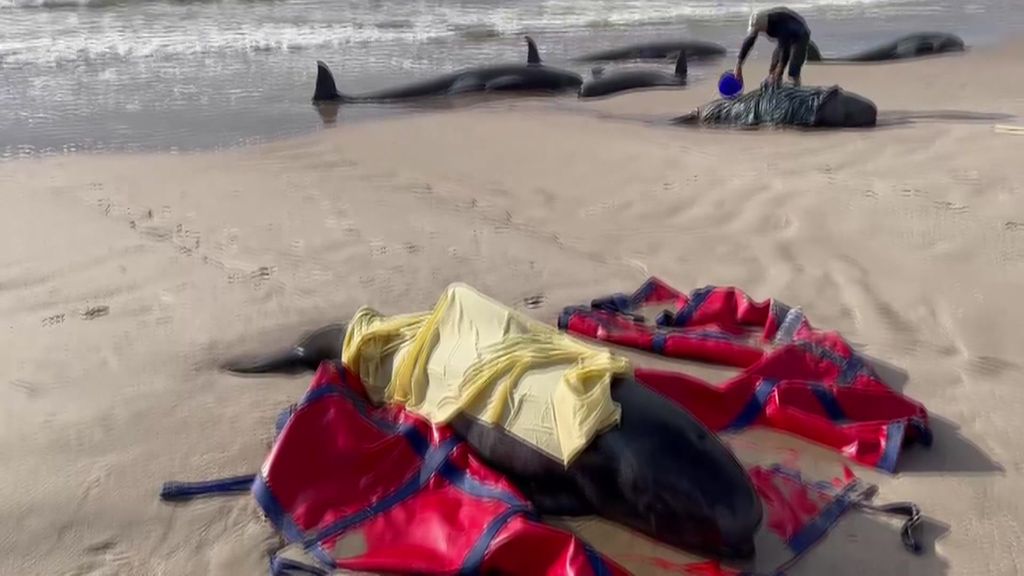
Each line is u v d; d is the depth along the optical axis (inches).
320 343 227.3
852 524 170.1
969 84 596.7
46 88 558.6
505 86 587.8
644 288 263.3
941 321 250.8
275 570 158.7
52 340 242.1
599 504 163.8
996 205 333.1
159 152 425.7
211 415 209.0
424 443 179.5
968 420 203.6
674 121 494.3
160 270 286.4
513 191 364.5
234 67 634.2
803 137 444.1
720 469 159.2
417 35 767.1
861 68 663.1
